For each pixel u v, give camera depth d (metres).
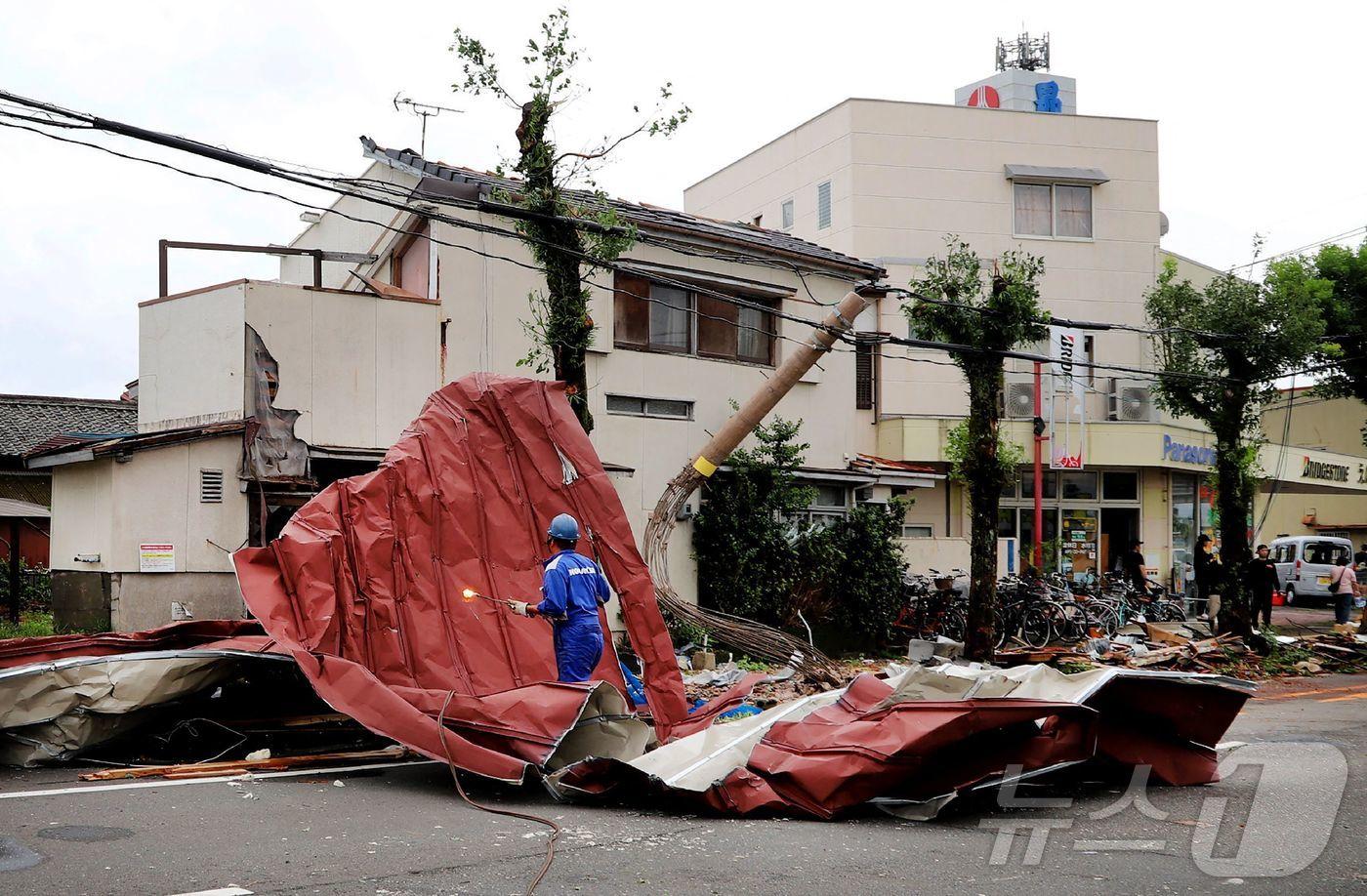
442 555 9.74
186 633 9.43
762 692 12.88
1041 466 24.05
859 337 14.45
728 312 18.89
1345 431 37.09
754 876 5.68
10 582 20.25
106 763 8.35
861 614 18.77
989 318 15.84
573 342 12.85
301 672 8.76
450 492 9.94
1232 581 19.22
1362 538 37.59
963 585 20.64
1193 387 19.45
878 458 23.31
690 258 17.92
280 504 14.19
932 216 25.95
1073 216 26.72
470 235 15.91
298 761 8.38
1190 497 27.41
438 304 15.57
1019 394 24.69
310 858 5.73
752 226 20.05
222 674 8.55
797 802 7.12
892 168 25.89
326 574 8.82
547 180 12.66
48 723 8.11
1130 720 8.12
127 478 13.26
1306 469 30.16
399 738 7.62
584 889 5.37
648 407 17.55
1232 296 18.88
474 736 7.68
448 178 16.02
